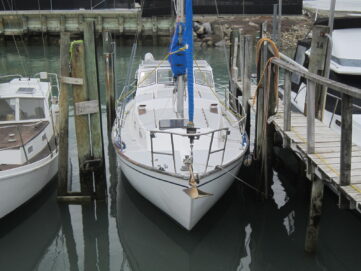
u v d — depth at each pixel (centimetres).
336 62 862
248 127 1039
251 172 905
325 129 693
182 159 705
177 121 768
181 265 673
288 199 849
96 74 754
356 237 718
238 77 1281
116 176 973
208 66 1069
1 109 871
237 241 722
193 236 729
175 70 749
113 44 1233
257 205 825
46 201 828
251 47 990
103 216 794
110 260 682
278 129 727
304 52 1020
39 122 866
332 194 815
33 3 3173
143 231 752
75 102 759
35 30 2959
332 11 744
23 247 707
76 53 730
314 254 664
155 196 715
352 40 884
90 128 783
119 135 810
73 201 820
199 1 3100
